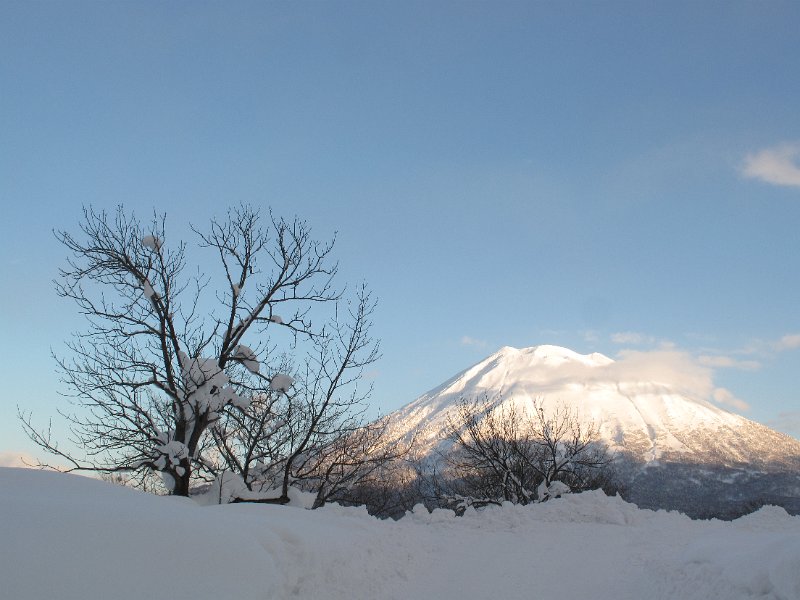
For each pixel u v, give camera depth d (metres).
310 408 21.20
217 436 20.17
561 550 13.50
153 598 5.82
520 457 30.14
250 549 7.36
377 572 10.40
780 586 7.20
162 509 7.32
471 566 12.03
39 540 5.65
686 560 10.27
